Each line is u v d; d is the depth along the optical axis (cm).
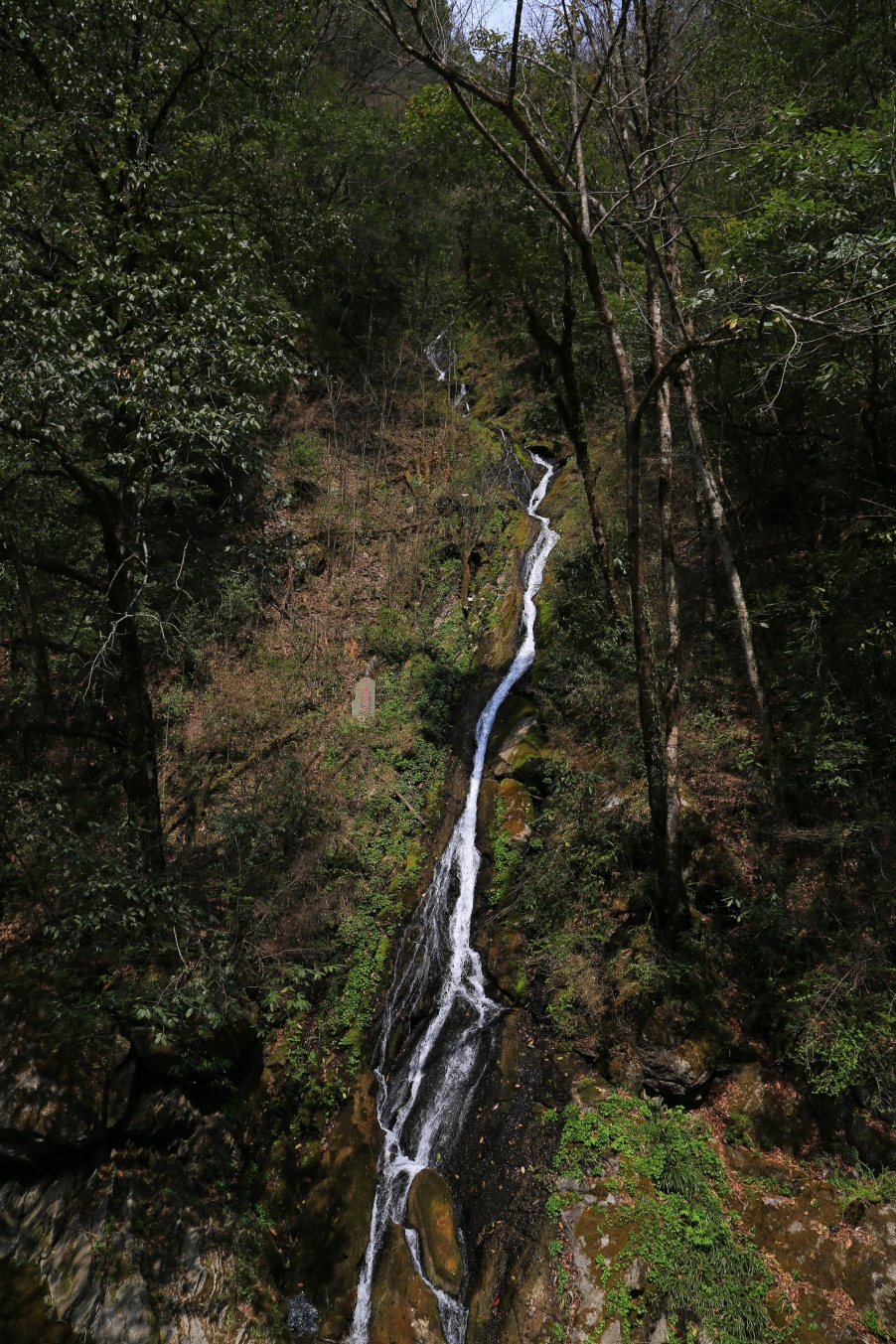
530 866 995
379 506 1853
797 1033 762
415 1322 695
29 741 1045
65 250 884
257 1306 751
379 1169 838
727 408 1151
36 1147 753
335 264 2223
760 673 1064
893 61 1013
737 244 880
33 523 1057
